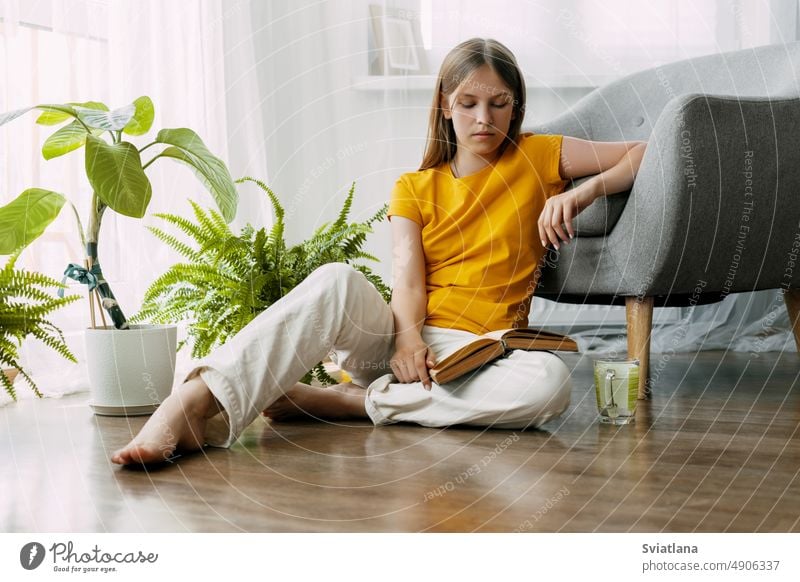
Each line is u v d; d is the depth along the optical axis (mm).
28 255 1930
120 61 2164
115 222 2129
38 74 1953
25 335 1622
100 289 1623
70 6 2029
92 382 1580
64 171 1994
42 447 1297
